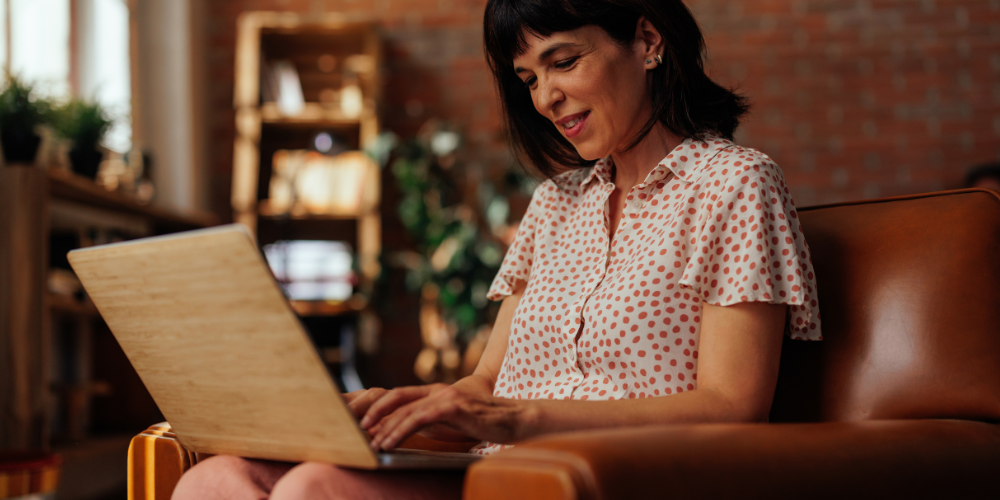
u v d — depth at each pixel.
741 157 1.00
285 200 4.05
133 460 0.99
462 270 3.79
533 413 0.79
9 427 2.26
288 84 4.17
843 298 1.04
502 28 1.09
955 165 4.26
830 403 1.00
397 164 3.94
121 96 3.73
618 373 1.01
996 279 0.97
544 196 1.26
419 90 4.36
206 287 0.72
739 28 4.32
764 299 0.90
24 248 2.32
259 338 0.71
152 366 0.85
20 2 2.97
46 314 2.36
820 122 4.29
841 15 4.31
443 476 0.83
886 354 0.98
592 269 1.10
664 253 1.00
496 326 1.28
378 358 4.22
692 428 0.70
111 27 3.68
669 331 0.98
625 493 0.58
